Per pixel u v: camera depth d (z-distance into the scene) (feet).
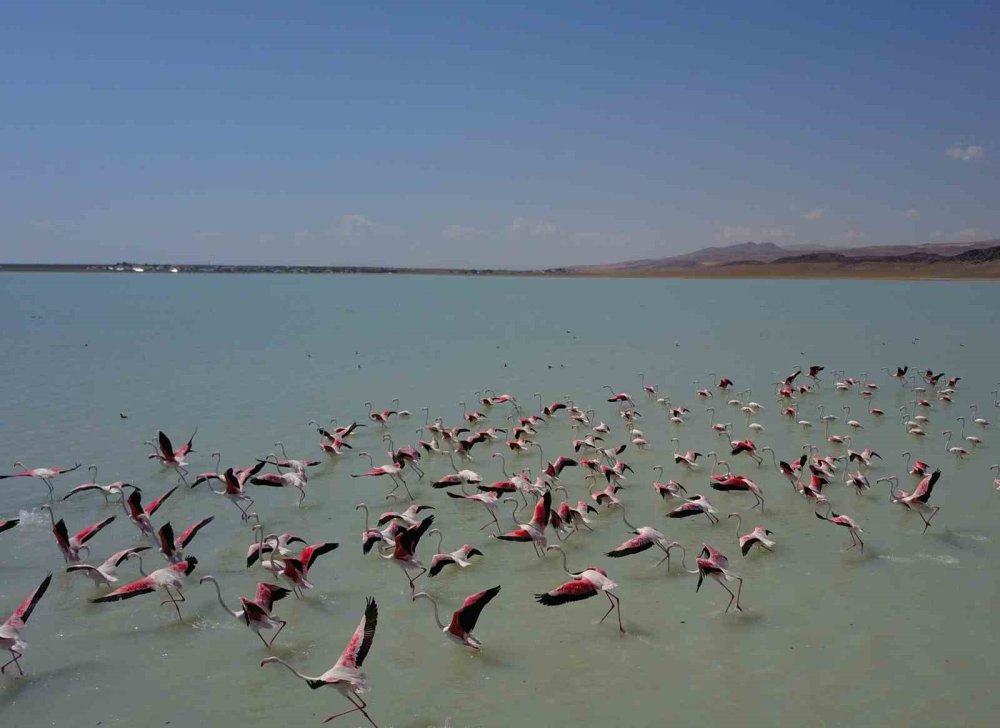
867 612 49.39
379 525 60.39
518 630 48.01
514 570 56.54
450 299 408.67
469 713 40.27
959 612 49.26
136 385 126.62
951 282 636.89
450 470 81.35
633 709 40.32
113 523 65.98
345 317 270.67
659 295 459.73
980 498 70.08
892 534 61.72
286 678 43.52
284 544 55.98
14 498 71.51
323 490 74.84
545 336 208.64
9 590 53.42
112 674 43.88
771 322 254.68
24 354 161.79
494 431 92.84
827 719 39.32
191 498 72.18
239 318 262.47
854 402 117.39
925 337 204.64
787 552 58.54
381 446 90.89
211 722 39.86
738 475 77.87
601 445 87.25
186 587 54.19
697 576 54.75
